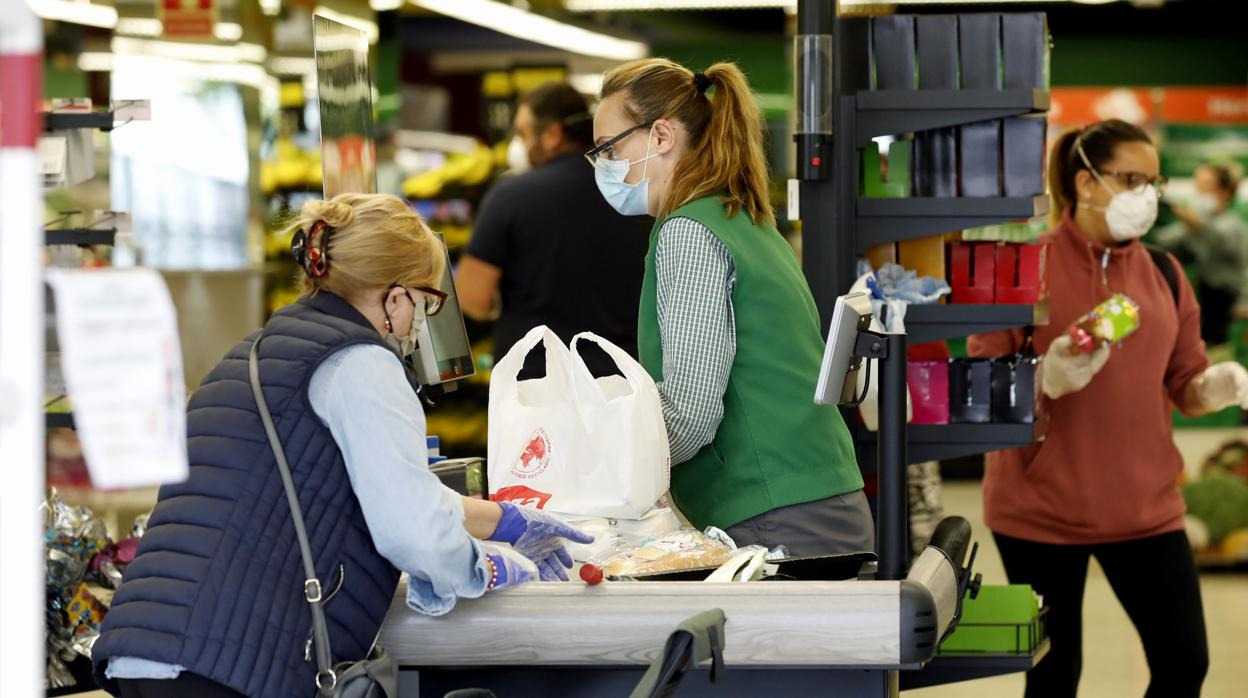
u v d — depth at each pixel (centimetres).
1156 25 2248
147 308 279
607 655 490
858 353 525
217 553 462
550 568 541
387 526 468
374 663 465
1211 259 1797
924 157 762
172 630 452
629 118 612
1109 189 846
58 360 742
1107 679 1165
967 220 738
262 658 454
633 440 560
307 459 473
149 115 741
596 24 2289
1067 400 844
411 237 504
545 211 1016
